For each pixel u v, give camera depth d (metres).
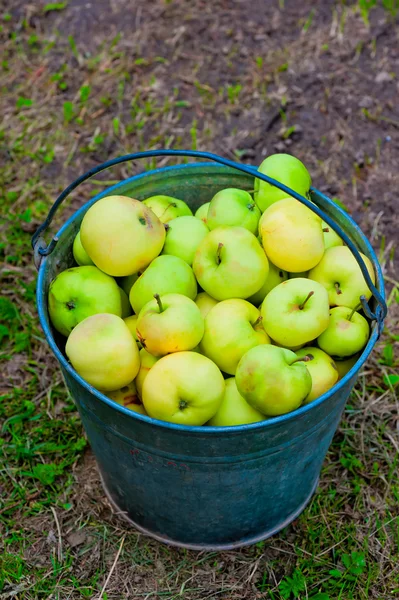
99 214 0.92
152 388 0.86
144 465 0.90
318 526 1.04
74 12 1.74
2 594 0.98
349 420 1.15
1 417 1.14
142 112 1.53
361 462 1.11
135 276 0.99
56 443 1.12
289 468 0.92
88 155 1.47
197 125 1.51
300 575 1.00
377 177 1.43
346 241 0.83
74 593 0.99
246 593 0.99
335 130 1.49
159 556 1.02
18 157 1.46
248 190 1.05
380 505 1.07
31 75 1.61
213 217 0.98
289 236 0.92
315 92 1.56
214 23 1.71
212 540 1.00
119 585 1.00
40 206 1.38
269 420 0.81
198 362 0.86
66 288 0.93
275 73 1.60
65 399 1.17
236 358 0.90
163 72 1.61
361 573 1.00
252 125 1.50
